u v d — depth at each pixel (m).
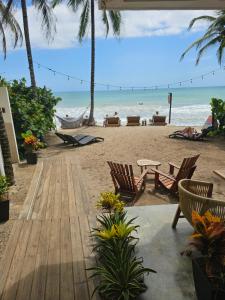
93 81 17.27
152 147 10.46
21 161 8.48
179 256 3.36
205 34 15.23
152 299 2.74
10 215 4.66
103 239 3.19
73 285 2.94
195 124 19.75
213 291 2.33
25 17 11.77
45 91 12.30
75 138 11.39
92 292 2.83
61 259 3.37
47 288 2.91
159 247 3.54
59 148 10.78
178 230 3.93
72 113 32.88
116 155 9.41
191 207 3.16
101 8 3.20
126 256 2.96
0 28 12.88
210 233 2.26
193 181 3.62
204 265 2.54
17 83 11.13
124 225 3.29
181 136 12.02
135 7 3.20
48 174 6.98
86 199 5.33
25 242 3.76
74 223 4.27
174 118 23.61
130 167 5.40
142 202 5.65
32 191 5.74
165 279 2.99
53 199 5.33
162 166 8.05
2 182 4.74
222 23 13.95
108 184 6.59
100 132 14.34
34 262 3.33
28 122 9.42
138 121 18.39
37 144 8.34
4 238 3.91
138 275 2.85
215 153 9.45
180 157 9.02
